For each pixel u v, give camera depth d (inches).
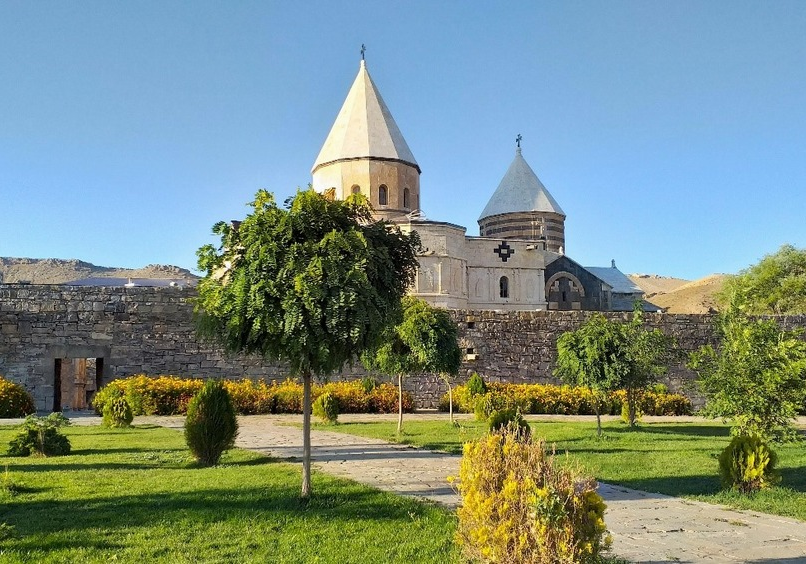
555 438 682.2
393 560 249.3
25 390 898.7
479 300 1852.9
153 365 983.0
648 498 382.9
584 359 754.8
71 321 954.7
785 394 484.4
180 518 305.7
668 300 3533.5
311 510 324.5
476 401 895.7
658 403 1111.6
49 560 246.4
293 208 350.6
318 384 1023.0
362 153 1793.8
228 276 359.6
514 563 209.3
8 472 426.9
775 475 402.6
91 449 552.4
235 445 587.8
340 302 334.3
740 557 266.7
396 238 380.2
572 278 2161.7
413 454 544.4
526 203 2429.9
